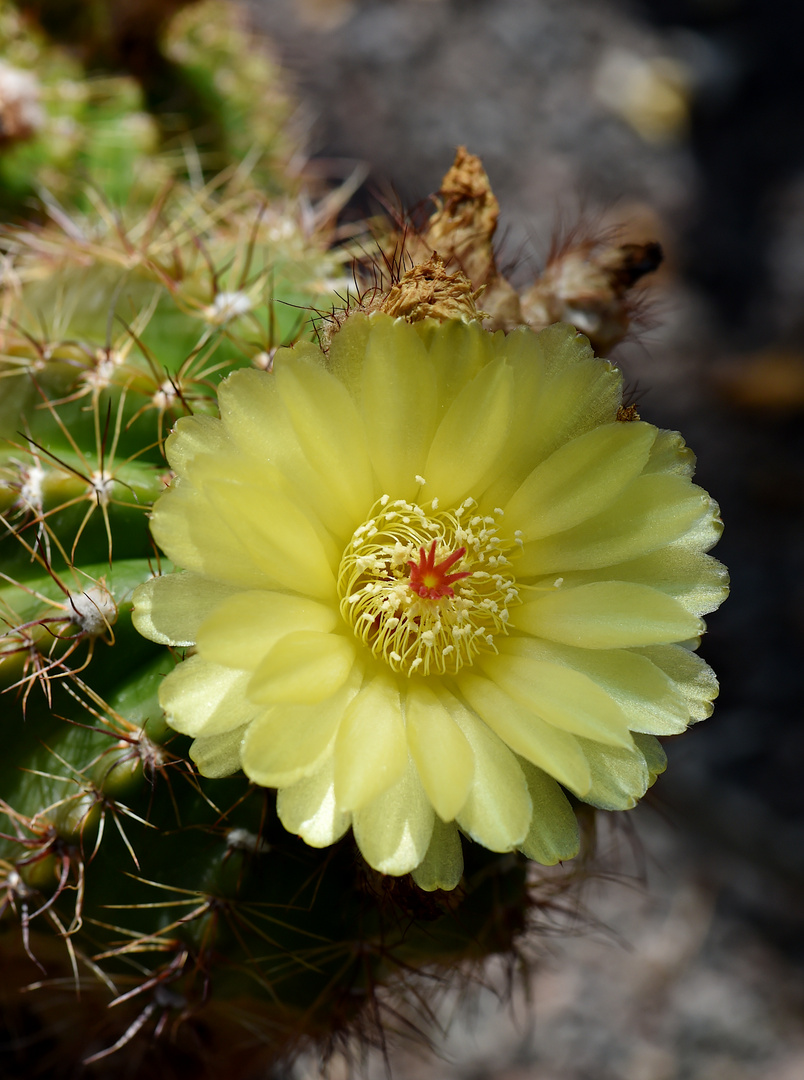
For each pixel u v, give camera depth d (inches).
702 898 19.7
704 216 27.0
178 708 10.2
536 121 26.9
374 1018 12.4
